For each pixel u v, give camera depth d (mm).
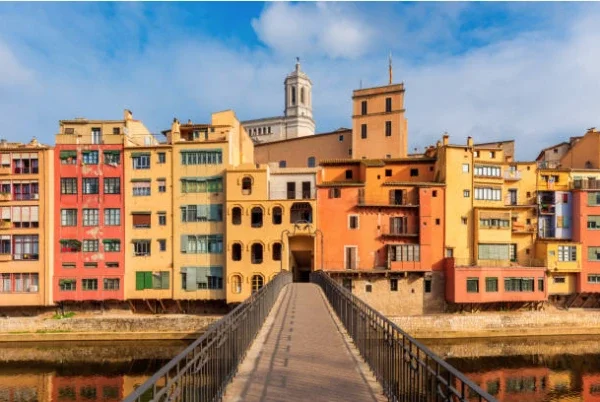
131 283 42125
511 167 47188
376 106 56031
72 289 41562
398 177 47562
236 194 42094
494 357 35250
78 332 38531
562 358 35125
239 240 41719
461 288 40906
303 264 51031
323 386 9102
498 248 43969
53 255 41750
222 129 44188
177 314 42375
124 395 27906
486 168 45469
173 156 43000
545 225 46531
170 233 42594
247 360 10898
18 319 39188
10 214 41719
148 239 42469
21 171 42250
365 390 8922
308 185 44656
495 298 41500
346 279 42438
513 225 45906
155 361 34250
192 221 42656
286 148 62094
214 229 42469
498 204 45250
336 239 43250
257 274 41531
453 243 43469
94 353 36094
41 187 41875
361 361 11039
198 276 42156
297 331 14672
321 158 59625
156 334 38594
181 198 42781
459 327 39906
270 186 44688
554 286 44031
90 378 30844
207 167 42969
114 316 40781
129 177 42844
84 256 41969
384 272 41844
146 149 43031
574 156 52500
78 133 44125
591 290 43688
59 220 42125
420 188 43406
